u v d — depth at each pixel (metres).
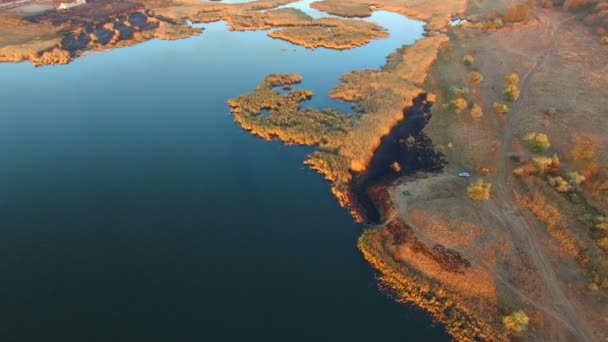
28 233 62.78
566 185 63.16
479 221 59.00
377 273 54.25
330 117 88.50
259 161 77.81
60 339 47.94
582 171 66.12
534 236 56.66
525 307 47.88
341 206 66.00
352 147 77.06
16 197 69.94
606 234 54.62
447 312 48.53
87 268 57.25
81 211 67.31
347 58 123.69
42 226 64.12
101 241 61.69
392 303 50.41
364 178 71.81
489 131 80.88
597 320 46.22
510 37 128.12
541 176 66.88
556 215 58.75
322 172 73.50
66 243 61.22
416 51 120.69
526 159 71.62
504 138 78.25
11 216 65.88
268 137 84.31
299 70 116.25
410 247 55.62
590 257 52.56
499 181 67.38
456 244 55.53
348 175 71.62
